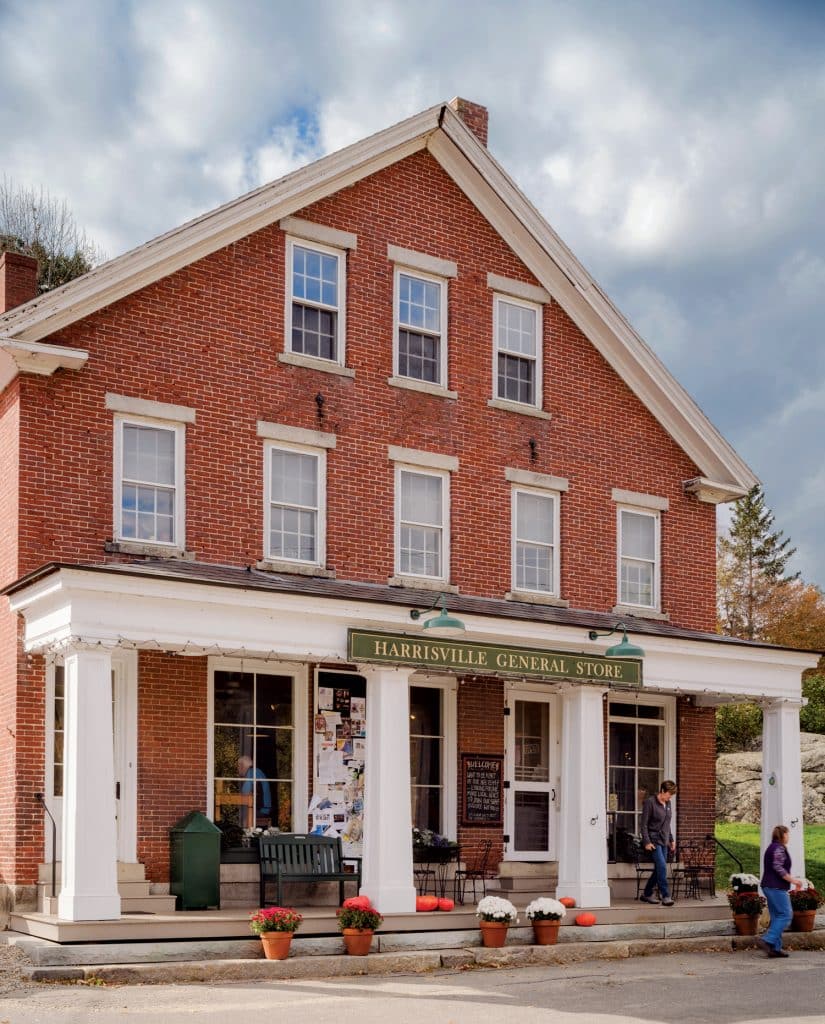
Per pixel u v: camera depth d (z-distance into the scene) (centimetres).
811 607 5600
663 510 2341
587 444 2244
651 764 2266
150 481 1761
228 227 1847
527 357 2200
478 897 1966
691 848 2261
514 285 2181
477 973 1529
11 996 1231
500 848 2017
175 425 1789
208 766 1734
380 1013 1219
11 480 1672
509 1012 1255
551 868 2048
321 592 1599
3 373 1703
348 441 1953
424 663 1678
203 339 1825
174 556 1752
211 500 1802
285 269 1930
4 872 1584
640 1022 1220
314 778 1834
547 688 2098
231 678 1795
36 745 1597
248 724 1802
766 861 1795
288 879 1609
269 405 1878
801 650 2089
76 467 1688
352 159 1981
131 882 1628
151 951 1394
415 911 1627
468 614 1728
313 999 1291
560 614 2081
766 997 1402
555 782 2109
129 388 1745
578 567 2197
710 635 2275
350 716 1883
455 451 2072
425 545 2031
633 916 1820
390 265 2041
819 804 3334
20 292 1862
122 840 1647
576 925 1747
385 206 2044
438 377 2089
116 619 1448
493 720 2042
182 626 1496
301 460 1917
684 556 2362
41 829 1588
